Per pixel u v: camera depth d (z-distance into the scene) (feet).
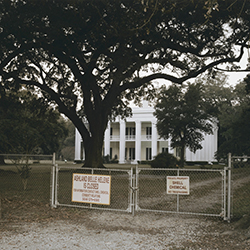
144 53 55.47
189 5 43.11
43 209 28.94
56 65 76.84
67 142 261.65
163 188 47.16
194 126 100.17
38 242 18.16
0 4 40.57
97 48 48.93
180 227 22.66
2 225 22.26
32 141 55.16
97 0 41.88
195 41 52.60
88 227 22.11
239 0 42.37
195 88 100.07
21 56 63.16
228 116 130.00
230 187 25.38
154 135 164.96
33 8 40.78
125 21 42.80
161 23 48.19
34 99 88.17
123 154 168.66
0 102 73.56
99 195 27.20
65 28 42.78
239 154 103.81
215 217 26.40
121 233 20.59
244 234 20.08
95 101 73.56
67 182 54.85
